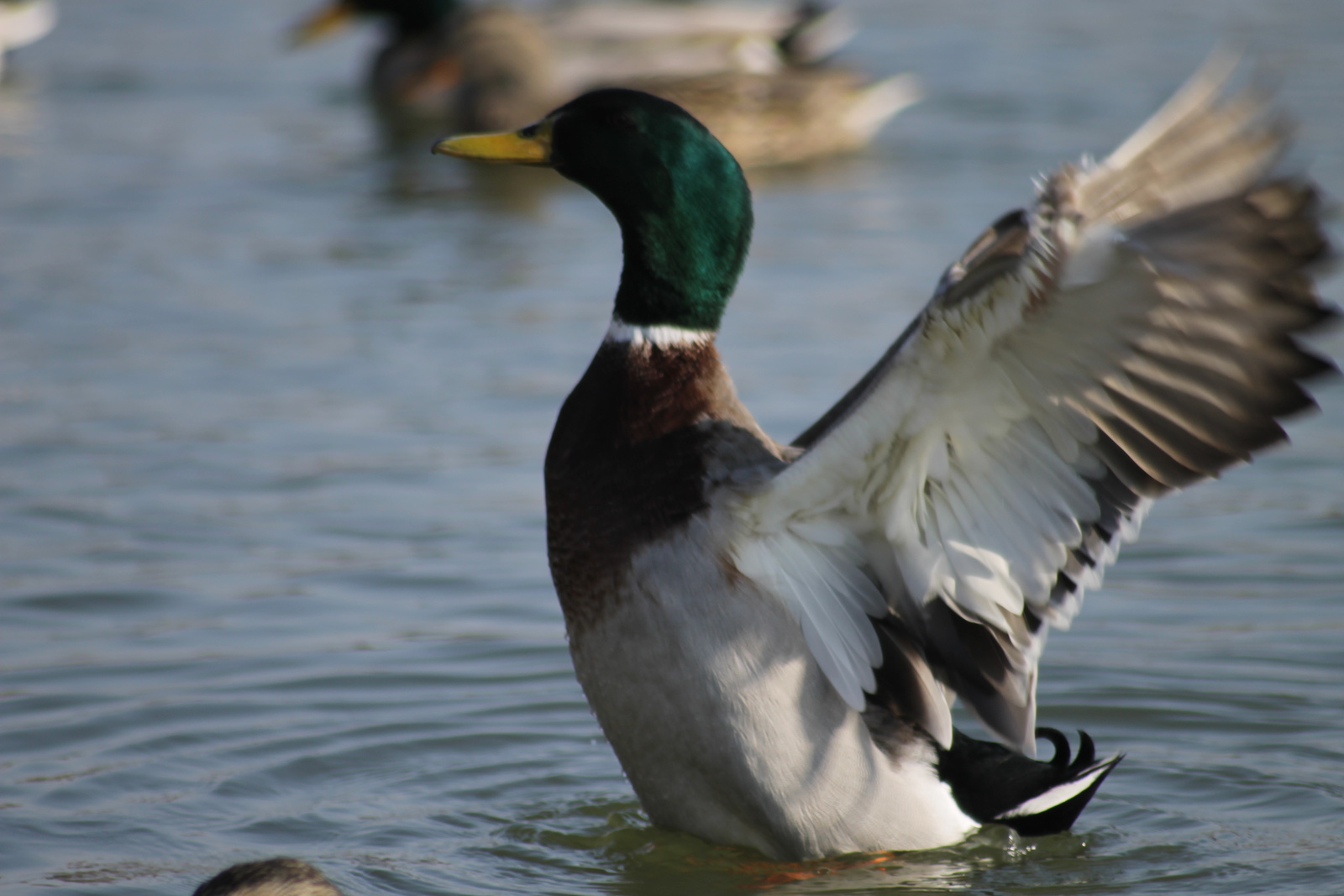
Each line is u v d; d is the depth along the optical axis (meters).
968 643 7.73
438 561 11.79
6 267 18.72
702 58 29.27
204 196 22.38
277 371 15.48
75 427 14.10
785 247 19.83
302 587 11.39
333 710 9.77
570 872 8.07
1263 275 6.62
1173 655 10.43
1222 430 6.94
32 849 8.04
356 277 18.62
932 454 7.24
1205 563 11.84
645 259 8.03
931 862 7.84
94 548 11.90
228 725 9.55
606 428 7.83
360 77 31.59
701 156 8.04
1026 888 7.74
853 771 7.64
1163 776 9.09
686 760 7.73
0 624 10.78
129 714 9.62
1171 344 6.83
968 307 6.64
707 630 7.45
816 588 7.54
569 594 7.84
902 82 26.81
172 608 11.08
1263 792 8.88
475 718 9.73
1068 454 7.20
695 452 7.70
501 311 17.34
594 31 29.28
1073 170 6.50
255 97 29.50
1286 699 9.88
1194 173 6.77
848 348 15.67
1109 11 37.09
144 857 8.00
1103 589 11.47
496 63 27.62
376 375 15.39
